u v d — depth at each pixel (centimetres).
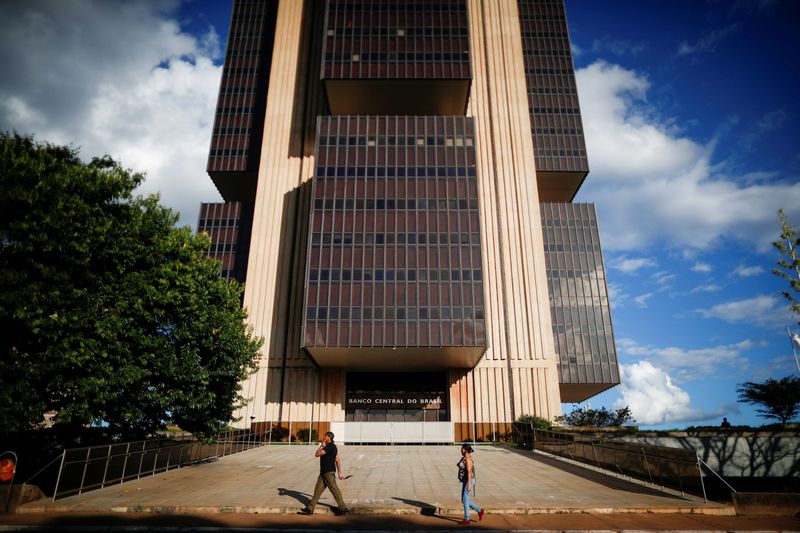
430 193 4422
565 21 7206
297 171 5300
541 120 6700
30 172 1519
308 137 5428
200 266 2159
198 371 1972
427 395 4684
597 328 6209
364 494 1480
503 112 5506
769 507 1238
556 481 1736
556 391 4553
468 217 4341
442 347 3938
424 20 5266
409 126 4688
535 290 4859
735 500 1251
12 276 1431
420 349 4003
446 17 5281
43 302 1493
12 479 1353
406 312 4022
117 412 1814
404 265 4166
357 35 5206
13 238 1477
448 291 4084
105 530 1055
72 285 1587
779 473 2073
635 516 1220
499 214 5116
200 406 2002
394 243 4241
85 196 1684
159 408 2014
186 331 1966
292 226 5106
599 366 6038
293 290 4888
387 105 5391
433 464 2222
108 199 1791
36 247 1505
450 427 3862
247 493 1473
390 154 4575
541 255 4959
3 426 1423
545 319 4769
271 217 5138
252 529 1060
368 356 4225
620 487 1593
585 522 1150
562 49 7050
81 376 1609
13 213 1480
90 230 1595
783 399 2833
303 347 3950
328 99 5291
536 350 4684
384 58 5103
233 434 2962
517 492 1520
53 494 1357
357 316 4012
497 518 1195
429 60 5100
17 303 1412
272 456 2625
